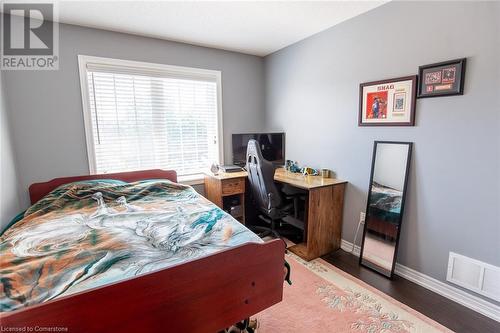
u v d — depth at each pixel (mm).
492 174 1590
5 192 1916
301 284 2037
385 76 2129
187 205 2008
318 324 1606
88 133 2521
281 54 3264
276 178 2727
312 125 2924
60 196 1991
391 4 2031
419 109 1920
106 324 816
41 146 2314
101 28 2477
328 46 2613
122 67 2637
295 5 2092
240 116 3533
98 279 975
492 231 1614
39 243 1312
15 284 935
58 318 741
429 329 1560
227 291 1064
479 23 1570
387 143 2135
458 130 1721
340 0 2023
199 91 3193
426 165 1911
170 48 2893
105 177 2484
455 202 1772
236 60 3395
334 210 2545
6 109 2057
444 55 1750
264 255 1149
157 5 2041
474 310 1712
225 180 2816
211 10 2150
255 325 1475
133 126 2805
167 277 907
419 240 1996
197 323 1005
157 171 2754
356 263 2377
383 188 2170
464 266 1753
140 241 1330
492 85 1547
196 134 3246
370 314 1693
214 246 1280
